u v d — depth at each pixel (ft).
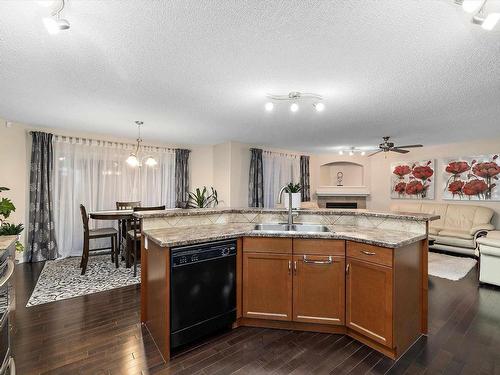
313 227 9.46
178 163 20.04
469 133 16.31
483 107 11.19
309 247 7.63
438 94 9.71
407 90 9.36
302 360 6.43
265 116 12.69
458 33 6.00
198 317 7.02
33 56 7.11
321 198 26.18
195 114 12.40
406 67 7.66
